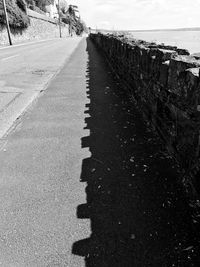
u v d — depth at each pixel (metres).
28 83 9.92
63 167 3.91
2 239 2.64
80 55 19.77
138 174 3.61
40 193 3.34
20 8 48.56
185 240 2.51
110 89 8.41
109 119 5.73
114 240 2.57
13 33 43.19
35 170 3.87
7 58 18.42
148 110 5.19
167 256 2.36
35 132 5.24
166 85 3.87
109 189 3.34
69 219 2.87
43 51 24.06
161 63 4.21
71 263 2.35
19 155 4.34
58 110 6.54
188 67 3.12
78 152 4.33
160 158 3.96
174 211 2.88
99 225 2.77
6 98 7.87
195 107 2.83
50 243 2.57
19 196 3.29
